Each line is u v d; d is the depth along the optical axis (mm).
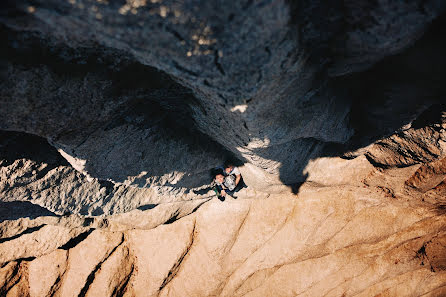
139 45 1879
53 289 6695
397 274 8883
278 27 1839
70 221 5867
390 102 3850
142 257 7609
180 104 3588
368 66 2953
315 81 3029
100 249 7078
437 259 8867
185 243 7648
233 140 3775
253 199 7691
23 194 3867
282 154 4836
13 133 3148
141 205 5750
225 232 7676
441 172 6102
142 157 4109
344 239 7918
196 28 1713
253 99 2340
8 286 6246
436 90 3318
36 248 6156
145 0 1554
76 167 3594
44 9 1621
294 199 7707
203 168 5367
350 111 4668
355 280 8555
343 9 2102
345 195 7477
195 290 7906
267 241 7875
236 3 1603
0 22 1799
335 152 6141
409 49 2859
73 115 2785
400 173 6289
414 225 8062
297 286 8312
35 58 2213
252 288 8305
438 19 2381
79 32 1916
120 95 2908
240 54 1898
